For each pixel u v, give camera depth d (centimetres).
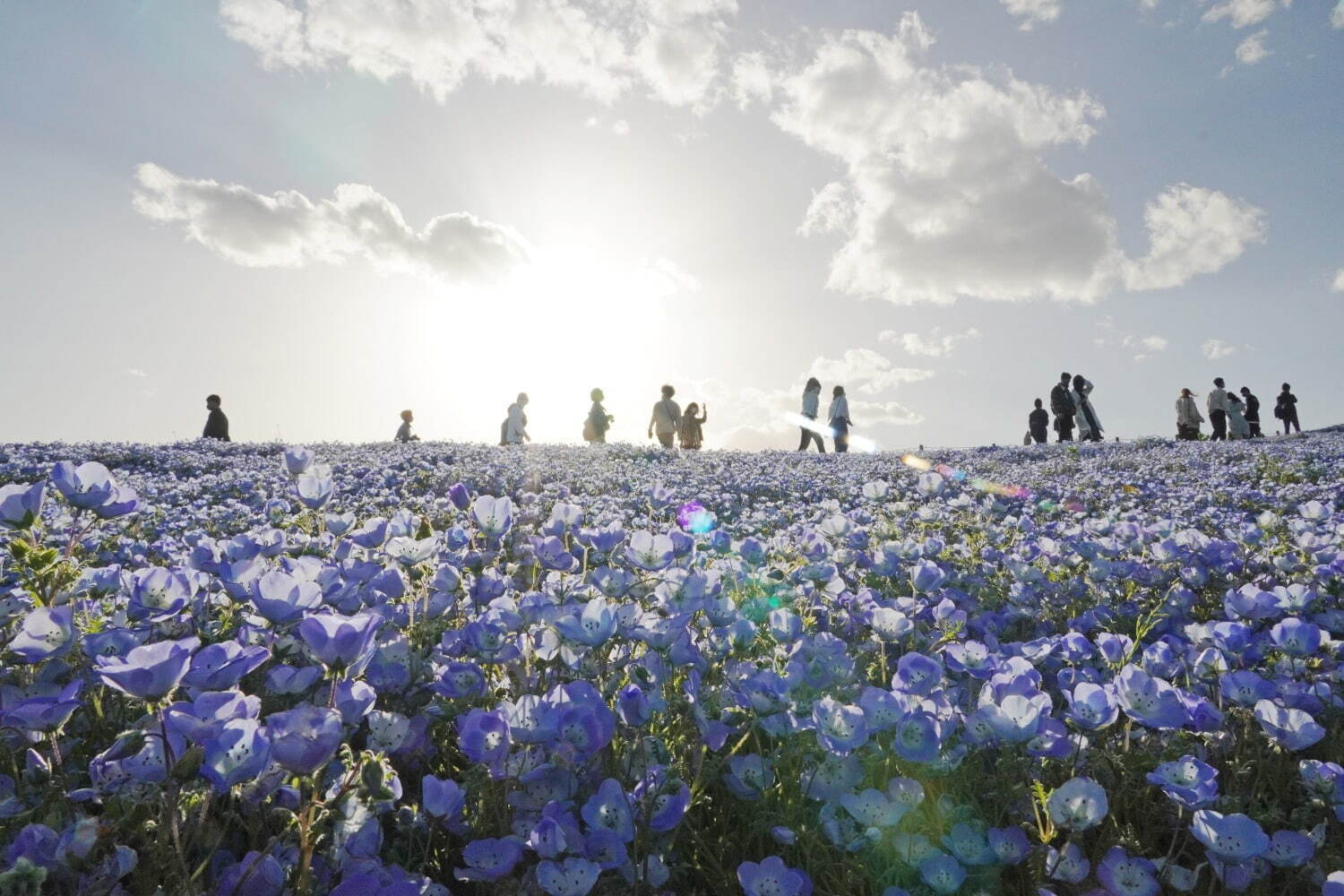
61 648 193
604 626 214
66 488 256
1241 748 236
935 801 210
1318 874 185
